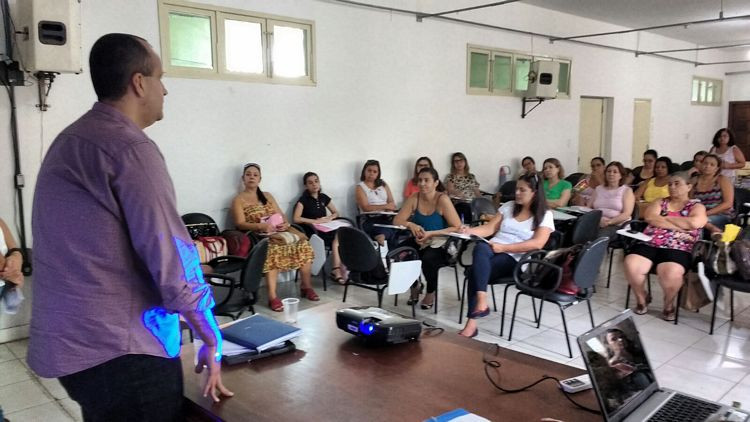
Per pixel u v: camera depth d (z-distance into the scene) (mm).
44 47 3424
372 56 5672
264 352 1687
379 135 5855
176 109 4430
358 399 1423
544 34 7605
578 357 3330
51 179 1167
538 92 7238
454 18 6402
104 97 1225
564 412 1368
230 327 1818
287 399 1423
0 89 3645
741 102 12570
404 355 1713
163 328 1262
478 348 1780
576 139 8523
